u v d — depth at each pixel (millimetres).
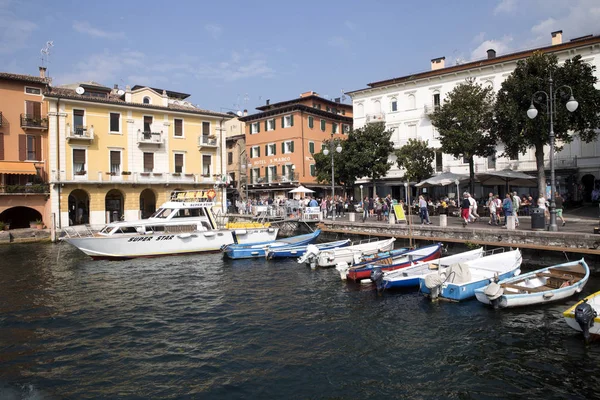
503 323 11383
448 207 30219
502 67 40062
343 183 42594
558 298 12422
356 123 50812
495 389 8078
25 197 34094
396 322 11898
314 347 10359
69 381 8883
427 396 7910
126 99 40688
